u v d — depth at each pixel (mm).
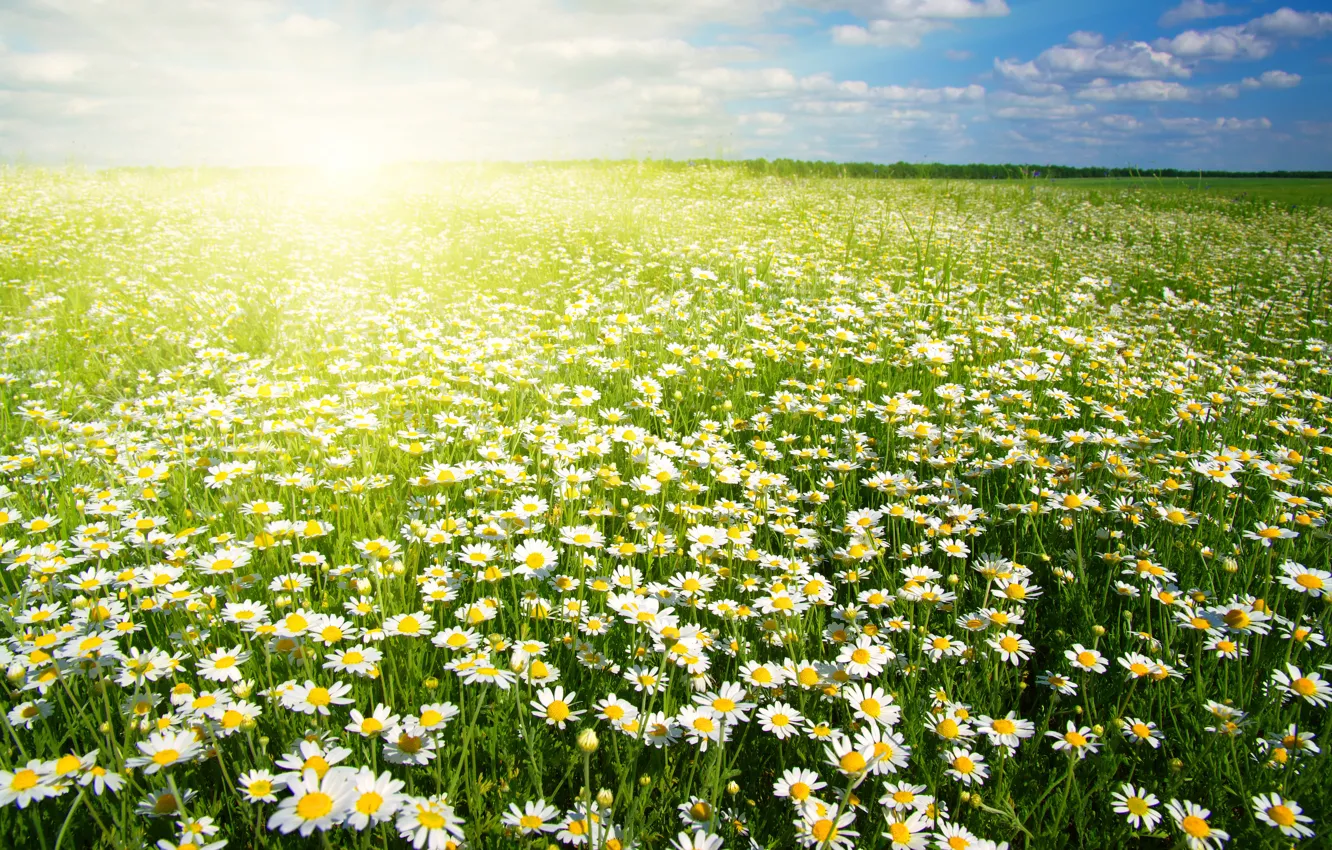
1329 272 11422
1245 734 2164
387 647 2285
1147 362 5922
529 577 2682
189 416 4184
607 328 5582
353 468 3723
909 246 10766
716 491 3715
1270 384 5383
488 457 3615
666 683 2174
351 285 8461
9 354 5520
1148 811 1874
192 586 2580
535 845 1755
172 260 9398
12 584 2760
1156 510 3295
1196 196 20906
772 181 20516
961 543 2990
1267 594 2754
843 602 2973
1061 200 19484
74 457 3727
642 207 14773
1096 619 2820
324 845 1430
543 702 2045
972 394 4516
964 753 2033
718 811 1834
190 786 1877
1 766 1816
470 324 6258
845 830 1749
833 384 4816
